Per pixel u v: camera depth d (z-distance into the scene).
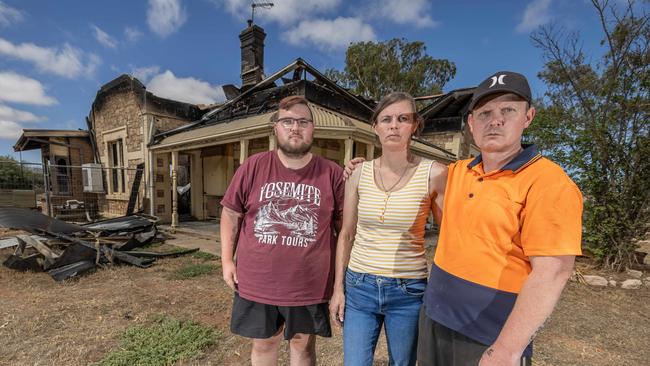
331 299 1.96
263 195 1.92
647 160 5.47
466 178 1.44
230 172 10.42
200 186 11.10
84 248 5.06
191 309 3.61
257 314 1.91
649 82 5.40
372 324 1.72
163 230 8.88
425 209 1.65
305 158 2.00
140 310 3.55
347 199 1.89
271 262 1.86
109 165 12.01
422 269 1.68
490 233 1.27
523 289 1.11
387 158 1.74
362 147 9.68
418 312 1.65
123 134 11.01
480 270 1.29
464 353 1.33
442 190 1.63
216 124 8.72
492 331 1.25
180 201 12.14
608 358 2.90
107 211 12.09
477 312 1.29
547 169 1.20
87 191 11.20
